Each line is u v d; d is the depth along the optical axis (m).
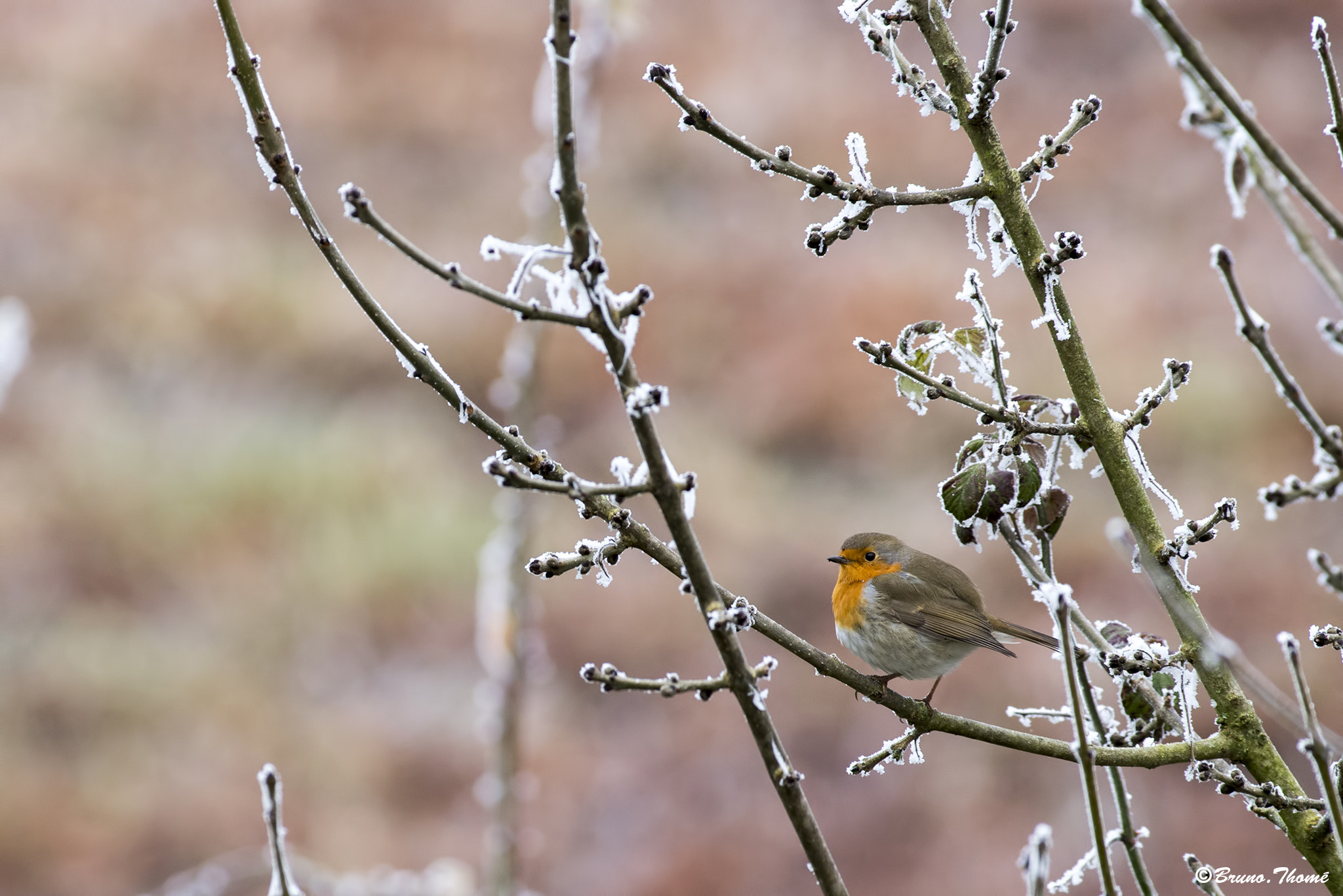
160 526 15.37
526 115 24.47
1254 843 9.46
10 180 21.25
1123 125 22.70
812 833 2.58
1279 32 24.33
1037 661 12.81
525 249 2.44
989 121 3.22
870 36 3.29
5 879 11.09
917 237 20.77
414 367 2.73
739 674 2.58
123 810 11.75
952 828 11.27
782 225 21.09
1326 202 2.47
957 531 3.35
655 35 25.25
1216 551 14.53
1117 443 3.19
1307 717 2.34
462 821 11.91
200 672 13.48
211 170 22.70
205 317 19.14
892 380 18.02
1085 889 8.70
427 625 14.41
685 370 18.34
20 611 14.09
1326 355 17.77
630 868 11.14
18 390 17.56
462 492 16.44
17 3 25.44
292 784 12.32
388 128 23.98
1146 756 2.97
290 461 16.58
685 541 2.55
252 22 25.69
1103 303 18.89
